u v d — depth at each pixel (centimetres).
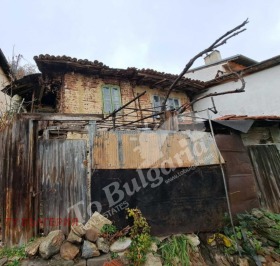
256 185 607
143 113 885
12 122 420
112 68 807
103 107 820
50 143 427
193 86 1011
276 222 512
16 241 373
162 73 878
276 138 698
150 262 364
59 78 792
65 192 412
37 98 930
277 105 886
